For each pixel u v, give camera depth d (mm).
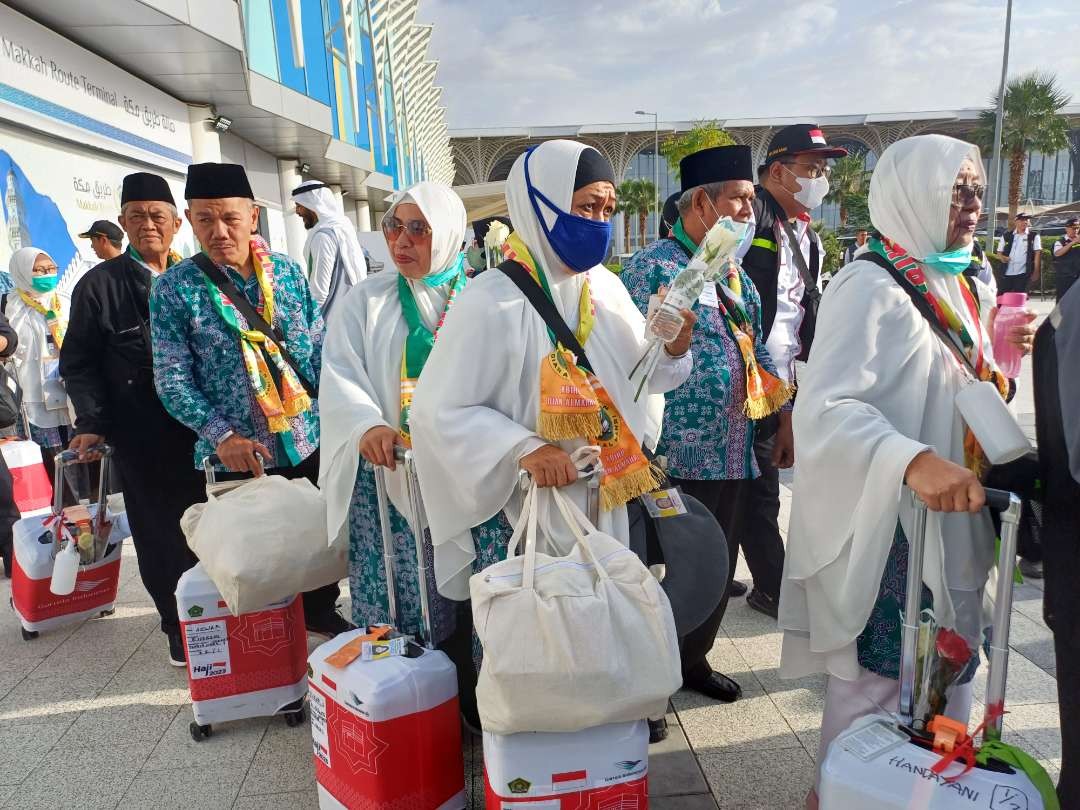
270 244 16922
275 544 2520
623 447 1955
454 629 2637
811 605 1978
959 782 1439
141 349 3260
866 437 1735
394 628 2309
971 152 1866
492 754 1719
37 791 2521
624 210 54375
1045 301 19125
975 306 1997
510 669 1571
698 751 2594
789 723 2742
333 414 2391
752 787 2398
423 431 1967
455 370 1929
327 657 2129
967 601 1880
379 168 27625
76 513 3660
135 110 9477
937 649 1694
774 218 3510
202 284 2988
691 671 2936
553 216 1927
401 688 1978
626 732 1730
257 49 11570
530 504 1806
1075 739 1657
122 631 3723
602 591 1632
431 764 2043
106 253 5762
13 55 6617
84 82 8055
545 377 1883
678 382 2201
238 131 14492
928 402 1889
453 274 2658
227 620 2707
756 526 3539
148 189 3289
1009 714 2701
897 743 1572
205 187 2920
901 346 1855
